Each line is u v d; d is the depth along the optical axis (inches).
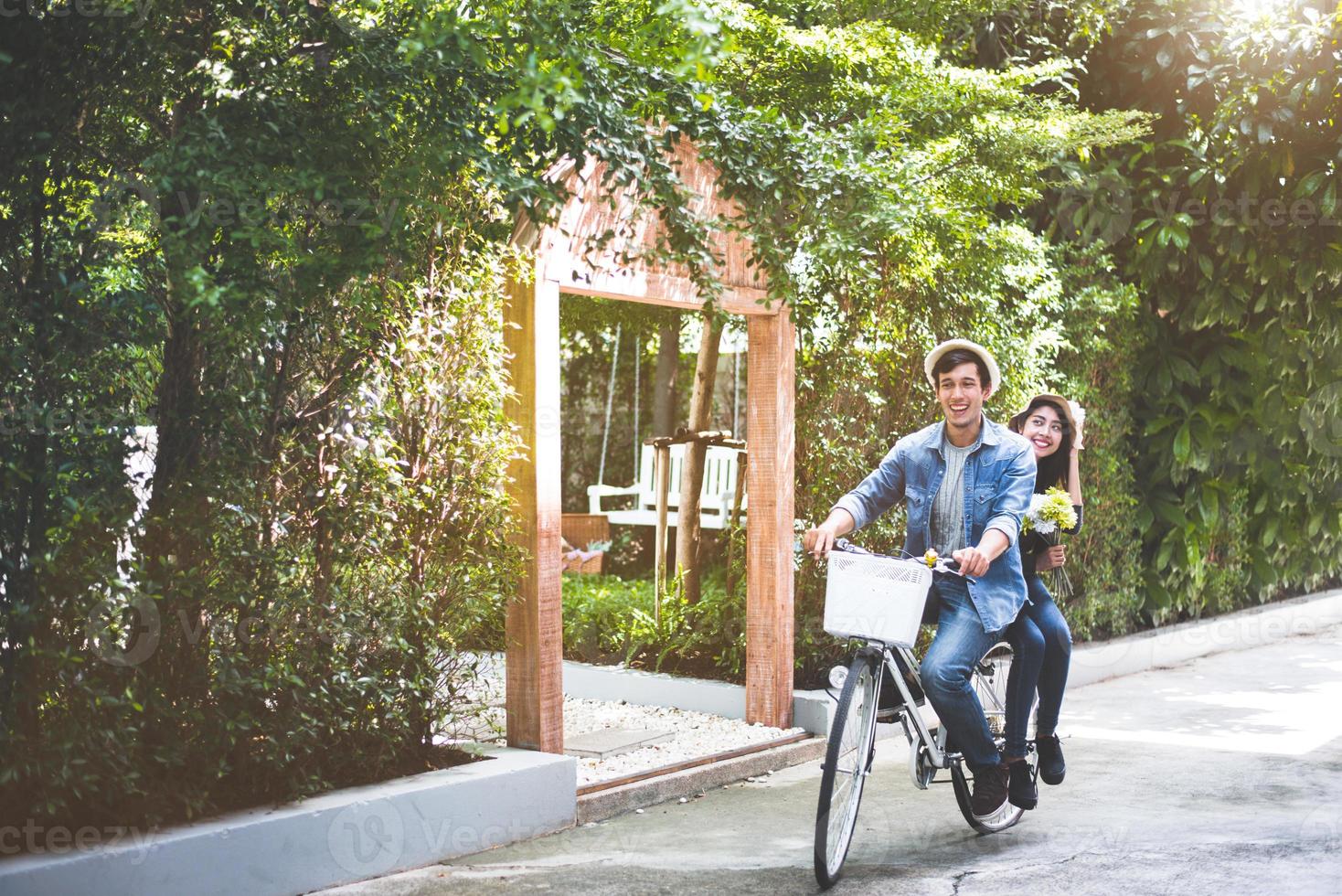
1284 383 408.8
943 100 285.7
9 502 153.9
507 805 194.2
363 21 172.1
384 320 185.8
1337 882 167.8
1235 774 233.8
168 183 147.4
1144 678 349.4
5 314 154.0
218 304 148.6
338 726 179.9
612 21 181.6
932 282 290.8
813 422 285.4
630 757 236.4
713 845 193.9
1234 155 376.8
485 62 149.6
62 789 154.3
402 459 195.5
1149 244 377.7
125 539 162.6
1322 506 451.8
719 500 451.2
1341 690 326.0
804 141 211.2
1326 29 351.9
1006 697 196.1
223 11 161.2
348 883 173.2
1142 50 383.6
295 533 181.3
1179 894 164.6
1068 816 206.5
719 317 199.0
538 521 207.3
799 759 253.4
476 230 191.8
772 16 293.4
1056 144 302.0
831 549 186.4
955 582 188.4
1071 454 222.5
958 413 190.7
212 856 158.1
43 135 150.1
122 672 159.5
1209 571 413.1
